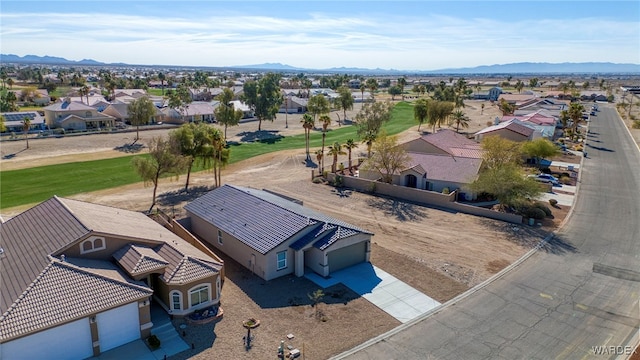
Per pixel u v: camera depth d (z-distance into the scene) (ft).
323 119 236.63
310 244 103.55
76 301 72.64
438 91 496.64
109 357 73.77
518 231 133.69
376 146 184.14
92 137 295.07
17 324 66.54
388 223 141.08
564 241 126.11
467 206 151.64
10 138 280.92
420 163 184.85
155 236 99.81
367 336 80.18
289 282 100.99
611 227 137.59
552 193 174.60
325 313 87.66
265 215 115.75
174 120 374.43
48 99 495.41
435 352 75.61
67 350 71.56
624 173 210.79
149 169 152.66
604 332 81.87
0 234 102.22
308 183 191.72
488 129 261.03
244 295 94.68
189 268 86.43
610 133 334.65
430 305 91.30
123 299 75.56
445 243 124.57
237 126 364.38
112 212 111.96
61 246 84.12
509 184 143.84
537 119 311.27
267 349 75.92
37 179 189.47
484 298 94.17
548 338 79.87
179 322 83.87
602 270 107.76
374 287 98.78
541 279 102.94
